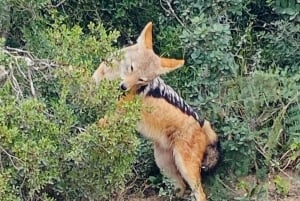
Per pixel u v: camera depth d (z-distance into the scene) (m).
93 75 11.55
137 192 12.64
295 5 13.97
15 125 10.10
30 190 10.13
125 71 11.80
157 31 14.91
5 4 12.27
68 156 10.27
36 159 9.91
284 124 13.12
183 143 12.41
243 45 14.18
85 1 14.59
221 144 12.83
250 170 13.00
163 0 14.78
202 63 13.05
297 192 12.77
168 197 12.65
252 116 12.99
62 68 10.69
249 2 14.71
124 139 10.34
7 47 11.77
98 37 11.95
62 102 10.55
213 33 12.91
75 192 10.95
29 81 10.95
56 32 11.03
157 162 12.59
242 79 13.15
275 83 13.09
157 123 12.26
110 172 10.74
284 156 13.05
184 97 13.35
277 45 14.09
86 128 10.45
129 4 14.69
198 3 13.77
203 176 12.84
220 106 13.00
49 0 12.73
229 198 12.55
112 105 10.70
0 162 10.06
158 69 11.95
